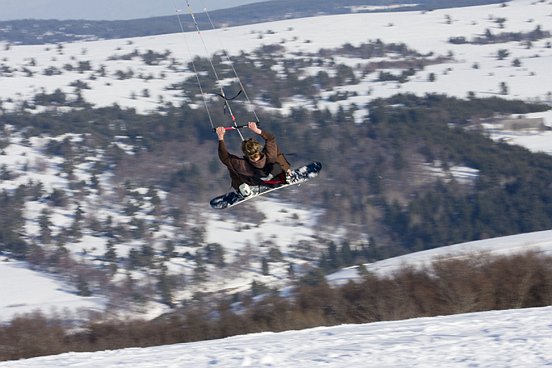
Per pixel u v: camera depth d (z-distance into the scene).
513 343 30.03
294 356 30.64
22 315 126.62
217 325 80.44
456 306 77.50
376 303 79.31
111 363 33.28
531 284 81.06
